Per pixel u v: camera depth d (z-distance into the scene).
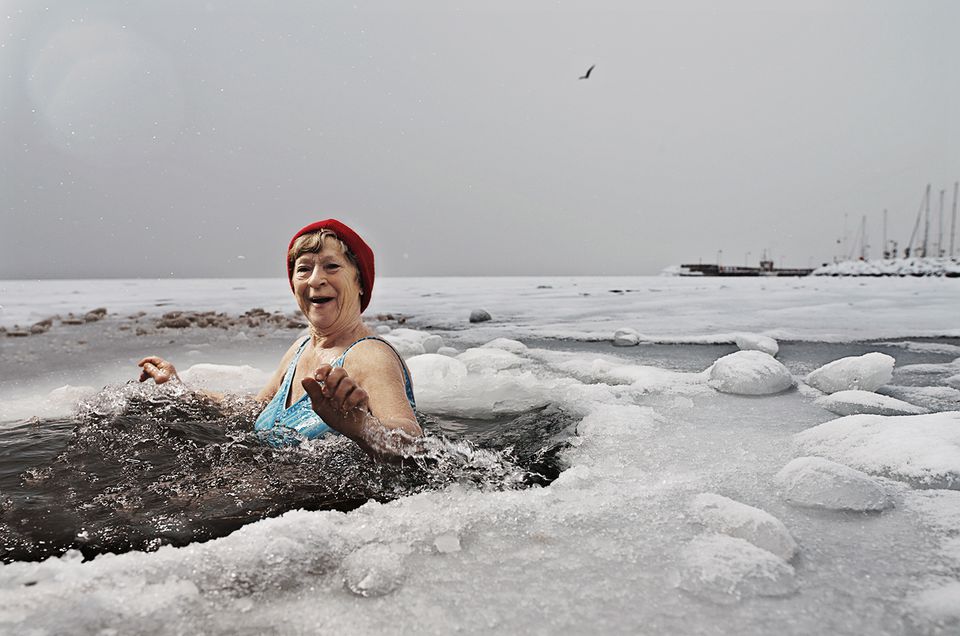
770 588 1.03
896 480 1.61
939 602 0.98
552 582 1.07
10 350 4.78
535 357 4.28
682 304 10.53
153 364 2.58
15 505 1.45
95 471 1.69
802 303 10.41
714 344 5.03
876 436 1.87
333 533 1.25
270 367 3.89
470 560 1.16
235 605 0.99
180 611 0.97
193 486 1.59
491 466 1.80
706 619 0.95
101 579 1.06
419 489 1.60
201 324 7.14
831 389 2.92
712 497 1.40
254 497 1.53
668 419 2.38
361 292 2.35
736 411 2.52
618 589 1.04
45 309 10.34
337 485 1.62
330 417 1.69
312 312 2.20
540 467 1.80
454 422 2.43
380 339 2.19
